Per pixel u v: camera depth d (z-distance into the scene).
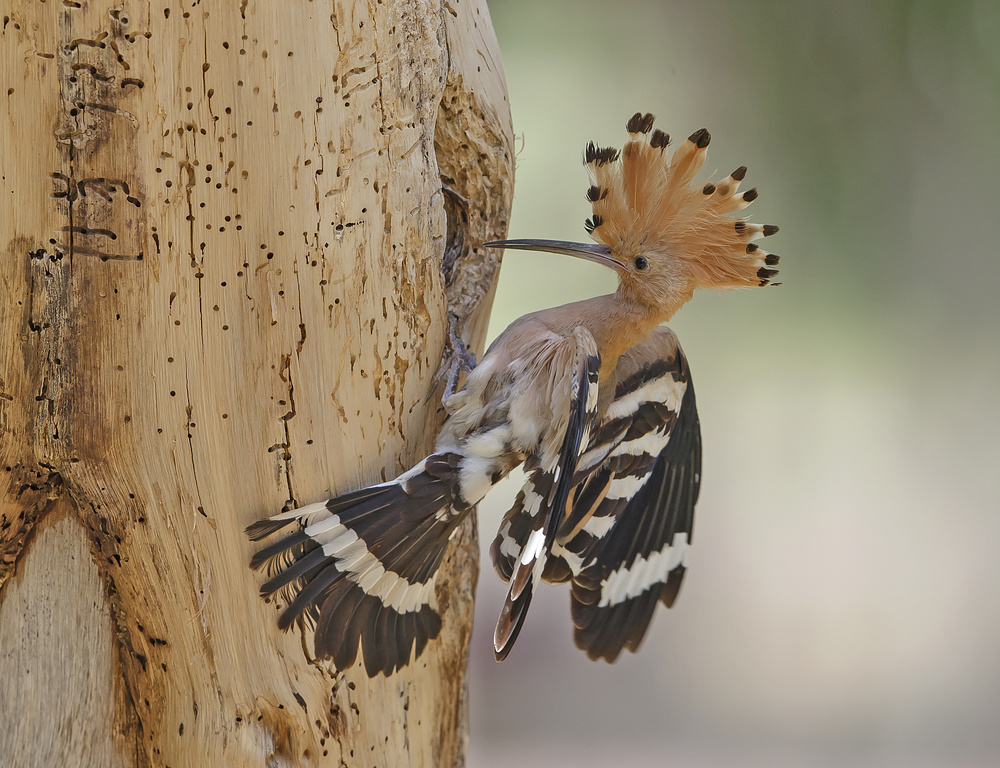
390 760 5.20
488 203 5.23
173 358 5.15
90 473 5.15
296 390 5.16
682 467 5.28
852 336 7.96
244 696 5.18
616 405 5.26
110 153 5.13
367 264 5.16
